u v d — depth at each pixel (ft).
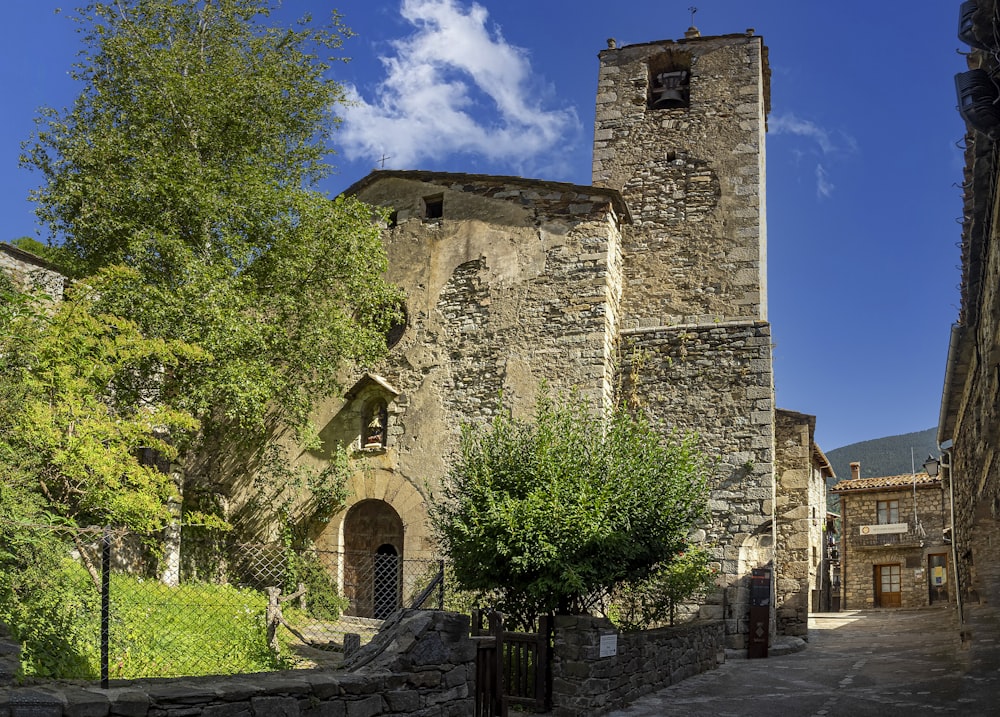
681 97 61.62
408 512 50.65
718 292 53.78
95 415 35.17
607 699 30.55
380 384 53.06
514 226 54.08
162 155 47.09
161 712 17.38
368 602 50.42
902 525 104.12
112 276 42.14
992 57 20.21
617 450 36.09
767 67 63.36
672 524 35.37
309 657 34.83
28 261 51.80
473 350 52.80
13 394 31.53
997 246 23.95
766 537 48.60
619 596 41.86
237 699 18.71
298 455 54.49
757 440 49.88
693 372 51.98
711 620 45.88
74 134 50.31
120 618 29.91
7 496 26.78
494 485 34.65
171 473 47.01
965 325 36.17
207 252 46.80
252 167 49.62
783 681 37.70
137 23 51.01
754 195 55.47
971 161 27.43
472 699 25.02
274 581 48.73
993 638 32.71
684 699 33.14
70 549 30.22
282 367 51.21
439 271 55.26
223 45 52.80
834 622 75.46
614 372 52.54
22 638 24.14
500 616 31.40
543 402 41.27
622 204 53.72
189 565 45.37
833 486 111.65
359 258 49.34
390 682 22.34
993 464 29.78
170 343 40.11
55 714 15.75
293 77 53.52
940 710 29.48
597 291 51.01
